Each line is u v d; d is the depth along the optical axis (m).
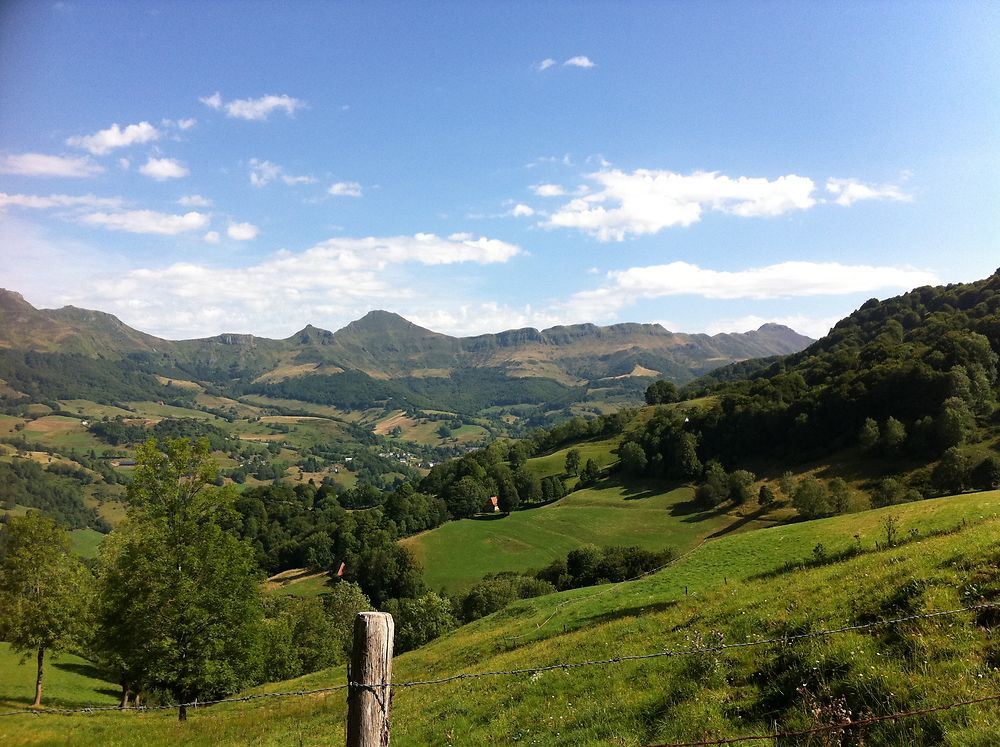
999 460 89.38
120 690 54.53
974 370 110.19
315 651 72.44
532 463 196.88
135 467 27.42
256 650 28.80
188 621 26.47
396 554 120.88
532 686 17.52
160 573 26.84
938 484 92.81
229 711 29.66
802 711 9.92
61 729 25.80
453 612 92.88
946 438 100.62
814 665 11.02
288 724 23.55
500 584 90.06
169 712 32.75
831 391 127.31
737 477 121.50
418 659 38.97
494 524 143.88
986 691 8.48
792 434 130.00
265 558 142.62
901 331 168.75
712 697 11.66
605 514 136.62
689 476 142.38
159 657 25.97
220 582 27.52
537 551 124.94
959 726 7.85
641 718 12.07
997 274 180.00
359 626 6.18
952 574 12.95
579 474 174.75
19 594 39.72
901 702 8.96
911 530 29.42
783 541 37.25
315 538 140.25
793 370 184.25
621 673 15.75
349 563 127.06
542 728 13.85
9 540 40.00
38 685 40.06
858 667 10.34
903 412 112.94
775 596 18.20
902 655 10.40
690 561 39.06
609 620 28.38
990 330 124.94
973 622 10.68
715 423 148.12
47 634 39.22
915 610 11.92
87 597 42.06
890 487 93.88
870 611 13.06
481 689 20.11
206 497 28.19
